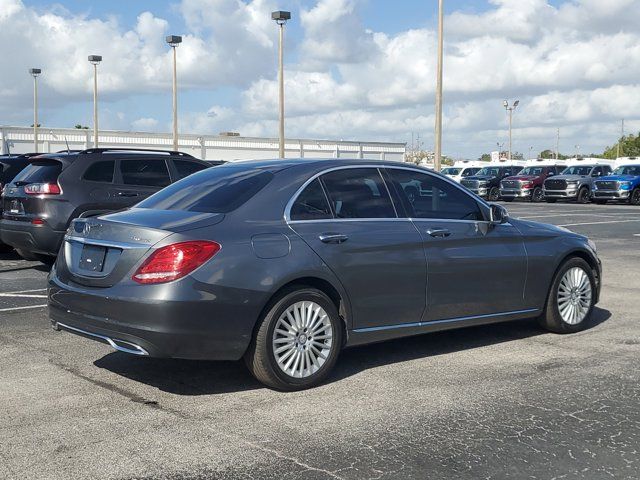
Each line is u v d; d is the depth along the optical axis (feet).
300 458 13.92
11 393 17.78
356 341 19.35
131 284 16.74
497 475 13.24
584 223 72.95
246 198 18.33
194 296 16.49
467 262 21.21
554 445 14.66
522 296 22.86
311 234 18.40
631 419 16.19
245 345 17.29
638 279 36.65
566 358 21.34
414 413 16.49
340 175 19.83
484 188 142.41
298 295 17.93
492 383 18.80
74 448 14.37
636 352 22.07
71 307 17.89
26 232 35.86
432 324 20.81
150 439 14.84
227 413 16.44
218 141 191.31
